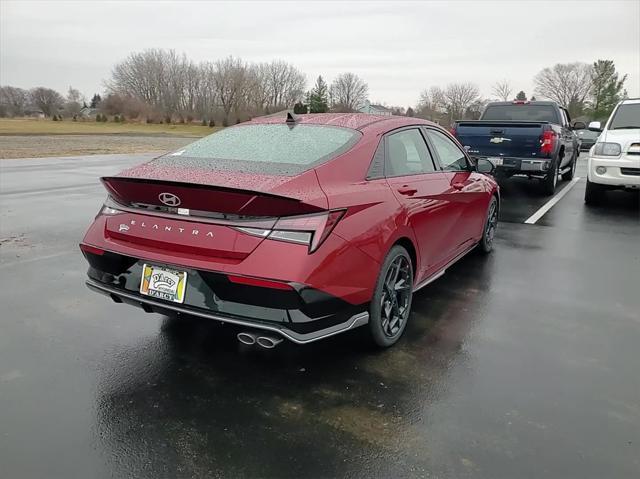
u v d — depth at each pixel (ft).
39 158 61.41
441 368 10.59
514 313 13.61
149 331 12.19
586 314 13.57
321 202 9.08
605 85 241.14
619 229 23.75
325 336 9.36
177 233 9.37
